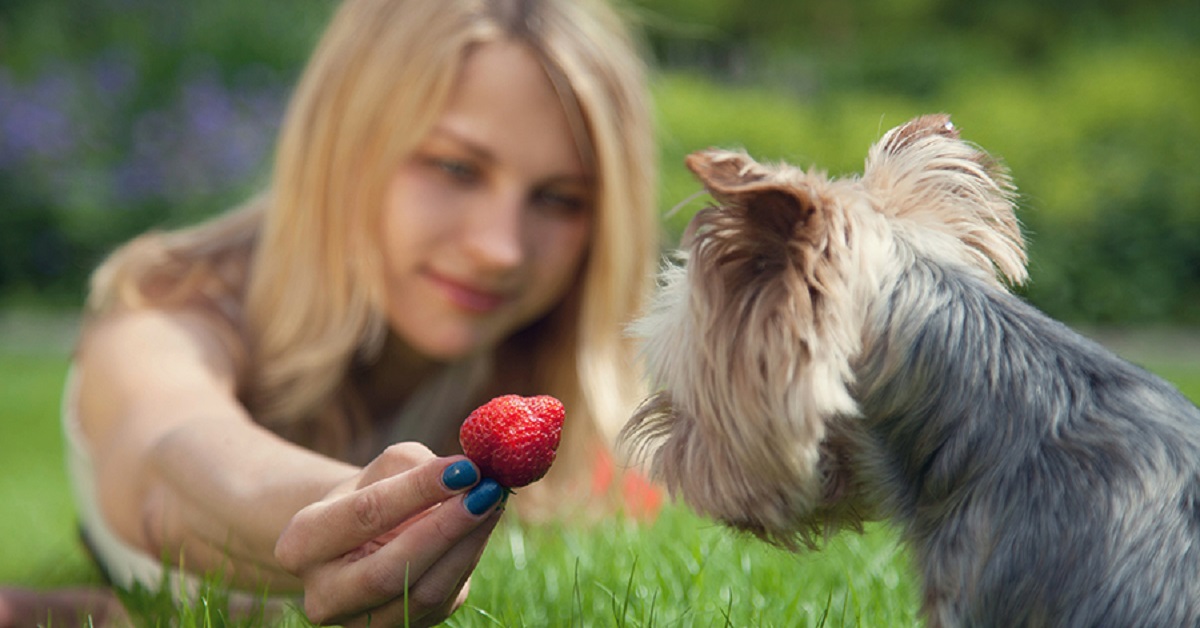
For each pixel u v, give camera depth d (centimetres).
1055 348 232
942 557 225
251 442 270
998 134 1196
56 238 1257
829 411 226
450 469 196
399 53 349
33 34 1341
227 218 414
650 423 266
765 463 237
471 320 363
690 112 1156
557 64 351
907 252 242
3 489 609
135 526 303
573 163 360
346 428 389
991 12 1645
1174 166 1200
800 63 1477
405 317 366
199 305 376
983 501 222
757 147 1161
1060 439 220
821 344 227
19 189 1251
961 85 1353
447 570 207
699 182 234
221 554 278
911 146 270
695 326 244
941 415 230
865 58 1430
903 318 233
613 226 372
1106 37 1511
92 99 1282
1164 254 1198
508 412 201
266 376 369
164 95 1294
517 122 348
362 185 356
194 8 1371
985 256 261
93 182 1249
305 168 365
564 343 400
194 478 263
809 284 227
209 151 1249
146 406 312
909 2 1678
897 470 235
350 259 364
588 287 386
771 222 232
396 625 214
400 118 347
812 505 240
